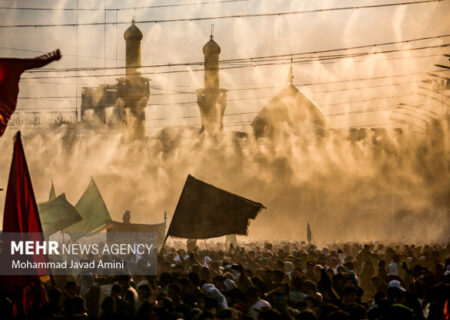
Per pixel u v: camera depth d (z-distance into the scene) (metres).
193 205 22.03
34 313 13.84
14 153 15.77
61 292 14.27
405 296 13.40
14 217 15.50
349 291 13.98
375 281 17.98
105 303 12.93
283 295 13.30
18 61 16.14
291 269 20.33
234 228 21.97
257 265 22.78
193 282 15.34
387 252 25.72
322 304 13.29
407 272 19.61
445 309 13.01
